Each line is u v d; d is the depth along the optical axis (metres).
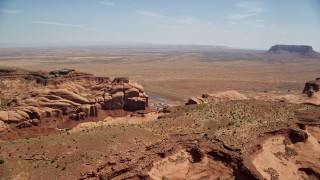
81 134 59.12
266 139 66.19
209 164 59.31
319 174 62.97
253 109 76.38
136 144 56.28
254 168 55.69
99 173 48.59
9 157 48.75
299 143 68.06
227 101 82.94
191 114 74.38
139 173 51.75
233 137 63.31
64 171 47.31
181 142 61.81
